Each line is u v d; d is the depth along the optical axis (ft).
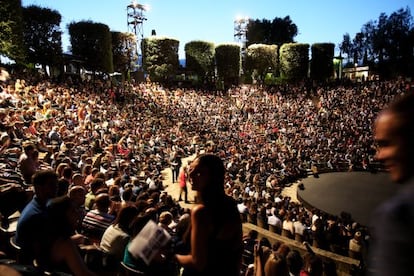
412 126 4.29
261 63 237.86
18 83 84.64
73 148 52.34
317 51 233.96
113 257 14.78
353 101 168.76
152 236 8.77
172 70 195.21
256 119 153.99
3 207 17.13
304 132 133.08
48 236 9.95
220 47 218.59
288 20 335.26
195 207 8.29
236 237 8.57
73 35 151.94
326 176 89.15
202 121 136.87
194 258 8.04
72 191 19.79
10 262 9.29
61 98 88.63
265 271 12.51
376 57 270.26
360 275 29.04
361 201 65.72
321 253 32.76
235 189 51.57
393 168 4.52
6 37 107.76
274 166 82.28
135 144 76.07
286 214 40.98
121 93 131.54
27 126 59.00
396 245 3.83
